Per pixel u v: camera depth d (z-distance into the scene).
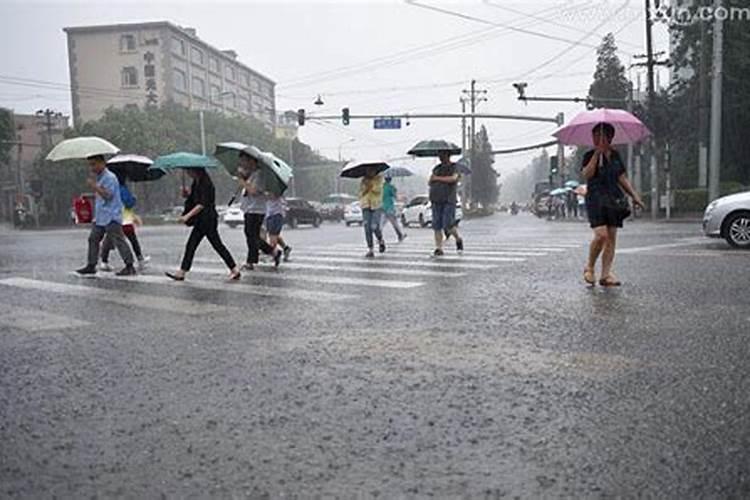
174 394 4.43
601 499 2.87
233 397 4.34
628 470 3.14
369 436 3.63
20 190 62.69
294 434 3.68
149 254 15.34
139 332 6.34
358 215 40.25
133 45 88.50
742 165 37.50
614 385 4.39
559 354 5.21
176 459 3.38
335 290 8.74
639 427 3.66
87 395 4.45
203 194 9.73
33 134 76.19
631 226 24.14
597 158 8.34
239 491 3.02
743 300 7.25
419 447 3.47
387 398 4.26
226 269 11.41
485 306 7.33
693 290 7.98
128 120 56.69
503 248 14.86
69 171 54.84
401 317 6.84
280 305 7.66
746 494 2.90
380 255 13.52
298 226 38.31
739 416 3.78
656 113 32.22
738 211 13.34
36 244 22.47
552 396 4.22
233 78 108.38
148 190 60.78
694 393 4.18
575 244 15.95
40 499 2.98
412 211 35.38
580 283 8.88
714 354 5.06
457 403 4.14
